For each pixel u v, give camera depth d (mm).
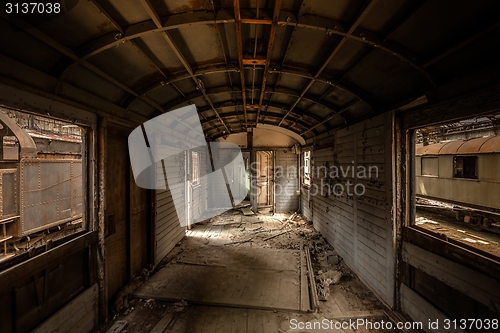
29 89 1812
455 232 3875
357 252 4020
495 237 3557
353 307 3098
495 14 1588
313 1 1884
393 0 1716
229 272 4020
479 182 4602
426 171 6305
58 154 5168
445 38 1940
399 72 2600
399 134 3029
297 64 3010
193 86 3746
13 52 1688
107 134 3051
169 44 2350
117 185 3291
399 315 2889
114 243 3209
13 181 4059
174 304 3121
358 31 2086
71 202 5512
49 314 2137
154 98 3639
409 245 2855
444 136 7848
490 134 6457
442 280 2363
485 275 1946
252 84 3834
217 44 2580
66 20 1691
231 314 2928
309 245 5445
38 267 1980
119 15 1854
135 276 3730
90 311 2605
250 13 2053
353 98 3736
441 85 2320
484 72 1914
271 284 3602
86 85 2482
